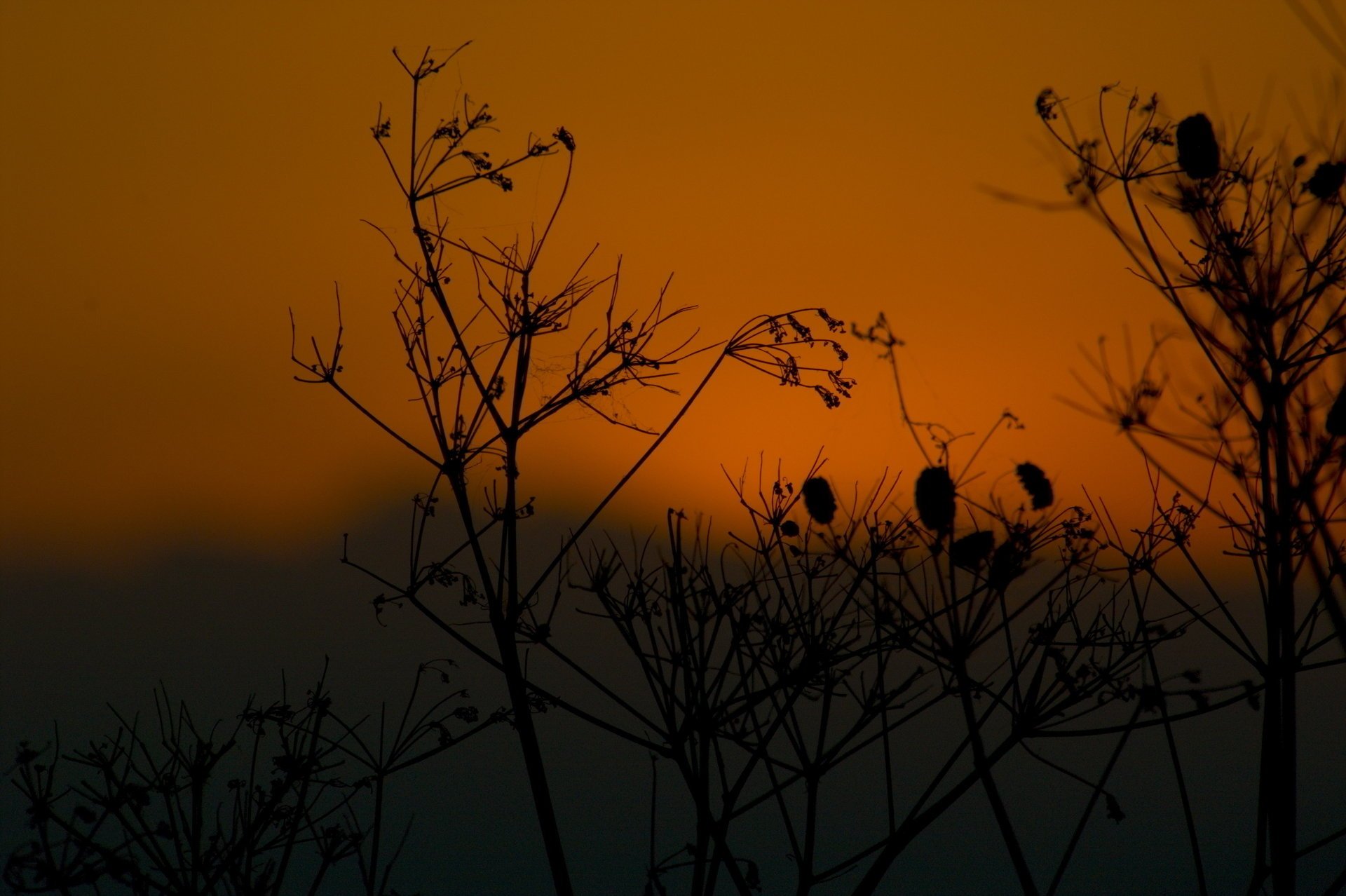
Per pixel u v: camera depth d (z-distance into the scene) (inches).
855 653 565.6
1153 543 566.6
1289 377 530.9
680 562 580.7
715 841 559.2
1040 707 552.4
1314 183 542.6
